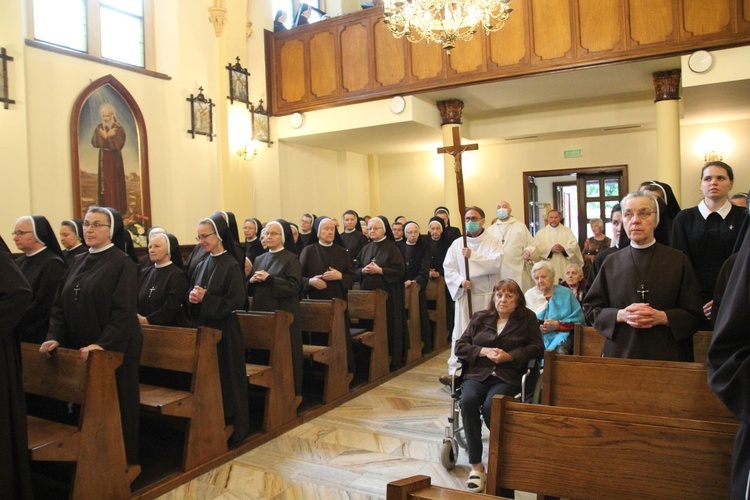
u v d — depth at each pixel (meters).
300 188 11.06
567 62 8.10
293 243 5.39
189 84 8.72
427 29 6.19
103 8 8.02
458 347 3.91
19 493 2.69
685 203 10.30
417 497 1.44
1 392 2.62
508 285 3.88
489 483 1.88
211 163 9.05
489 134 11.21
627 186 10.86
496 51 8.54
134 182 8.11
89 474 3.14
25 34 6.94
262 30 10.04
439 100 9.73
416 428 4.68
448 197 9.96
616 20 7.80
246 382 4.32
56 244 4.39
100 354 3.21
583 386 2.55
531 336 3.85
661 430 1.72
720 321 1.63
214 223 4.36
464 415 3.62
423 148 12.23
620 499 1.73
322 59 9.74
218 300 4.12
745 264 1.59
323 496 3.52
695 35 7.29
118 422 3.32
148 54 8.65
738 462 1.54
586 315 3.00
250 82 9.73
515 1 8.38
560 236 7.98
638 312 2.67
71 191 7.29
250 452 4.23
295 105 10.02
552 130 10.68
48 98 7.06
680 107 9.46
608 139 10.98
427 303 7.74
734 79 7.06
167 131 8.60
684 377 2.39
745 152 9.88
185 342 3.95
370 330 6.22
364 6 10.10
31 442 2.97
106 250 3.63
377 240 6.46
